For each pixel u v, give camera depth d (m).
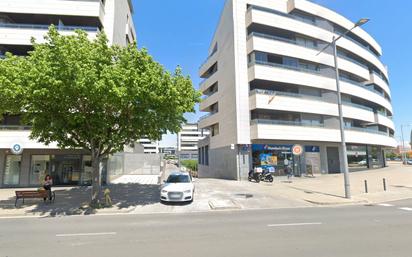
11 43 21.53
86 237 7.56
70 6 22.70
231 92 29.06
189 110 14.27
